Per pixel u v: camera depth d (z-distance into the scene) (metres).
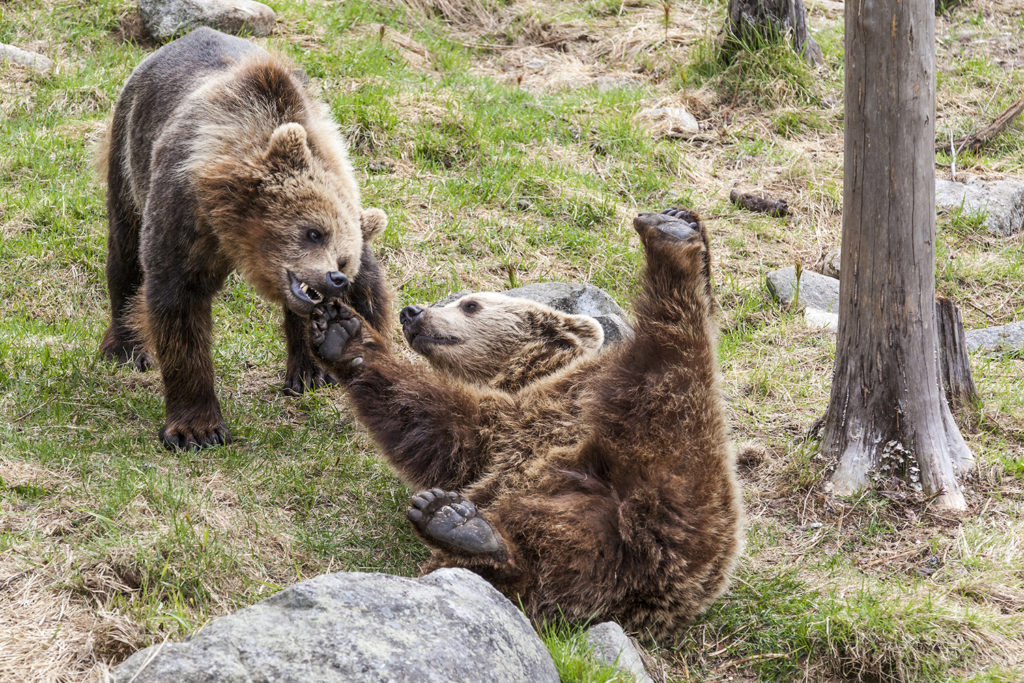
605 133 11.61
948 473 6.16
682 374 4.88
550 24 15.30
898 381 6.16
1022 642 4.93
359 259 6.44
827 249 10.09
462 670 3.51
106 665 4.24
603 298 8.06
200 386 6.45
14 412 6.39
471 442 5.24
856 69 6.04
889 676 4.79
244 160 6.16
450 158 10.74
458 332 6.05
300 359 7.40
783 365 7.88
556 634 4.57
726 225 10.45
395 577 3.84
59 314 8.27
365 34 13.67
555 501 4.70
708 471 4.84
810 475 6.28
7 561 4.86
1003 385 7.34
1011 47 14.47
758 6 13.31
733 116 12.70
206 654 3.40
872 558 5.69
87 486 5.59
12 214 9.02
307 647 3.43
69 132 10.46
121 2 12.89
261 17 12.79
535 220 9.99
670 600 4.79
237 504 5.72
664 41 14.51
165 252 6.30
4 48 11.53
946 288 9.41
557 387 5.44
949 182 11.05
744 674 4.83
